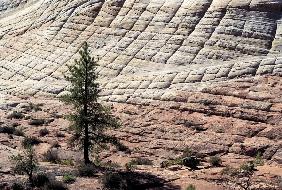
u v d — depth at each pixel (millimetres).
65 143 29766
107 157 27625
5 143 28984
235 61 39406
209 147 28172
